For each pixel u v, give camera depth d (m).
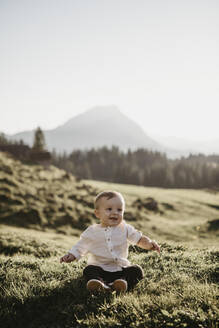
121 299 3.24
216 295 3.17
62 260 3.77
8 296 3.50
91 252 3.81
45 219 22.30
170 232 28.55
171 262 4.82
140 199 42.50
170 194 57.53
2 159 36.00
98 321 2.87
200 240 26.38
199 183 146.75
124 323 2.82
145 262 4.96
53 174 40.47
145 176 151.00
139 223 29.73
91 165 193.75
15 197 24.08
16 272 4.23
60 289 3.70
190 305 2.99
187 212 42.19
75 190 34.72
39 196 26.58
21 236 13.03
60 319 3.10
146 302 3.12
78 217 25.11
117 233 3.82
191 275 4.15
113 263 3.72
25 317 3.21
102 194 3.93
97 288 3.42
